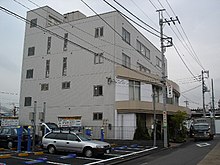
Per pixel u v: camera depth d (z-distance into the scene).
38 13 35.81
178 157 16.48
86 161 14.46
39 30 35.50
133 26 34.72
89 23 31.86
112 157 16.22
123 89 29.59
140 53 36.34
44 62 34.41
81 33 32.16
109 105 28.95
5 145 19.53
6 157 15.17
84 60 31.44
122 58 31.14
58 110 32.12
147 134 28.23
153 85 33.34
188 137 35.56
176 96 43.03
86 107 30.30
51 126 23.98
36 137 20.62
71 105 31.34
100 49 30.55
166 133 23.52
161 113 31.16
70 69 32.22
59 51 33.47
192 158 15.86
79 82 31.30
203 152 19.00
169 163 13.99
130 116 28.14
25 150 18.70
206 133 31.41
